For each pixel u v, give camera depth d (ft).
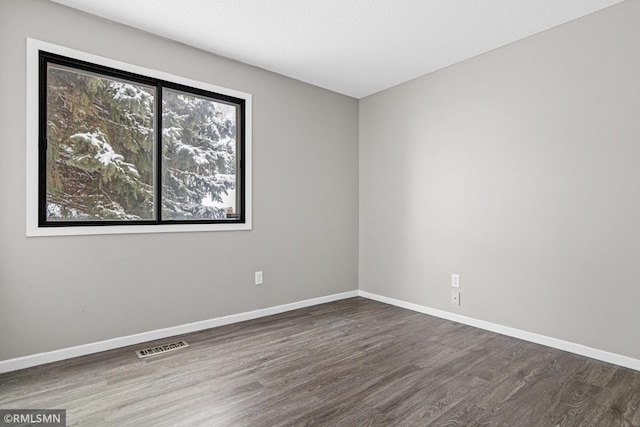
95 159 8.59
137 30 8.95
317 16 8.32
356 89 13.23
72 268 8.07
